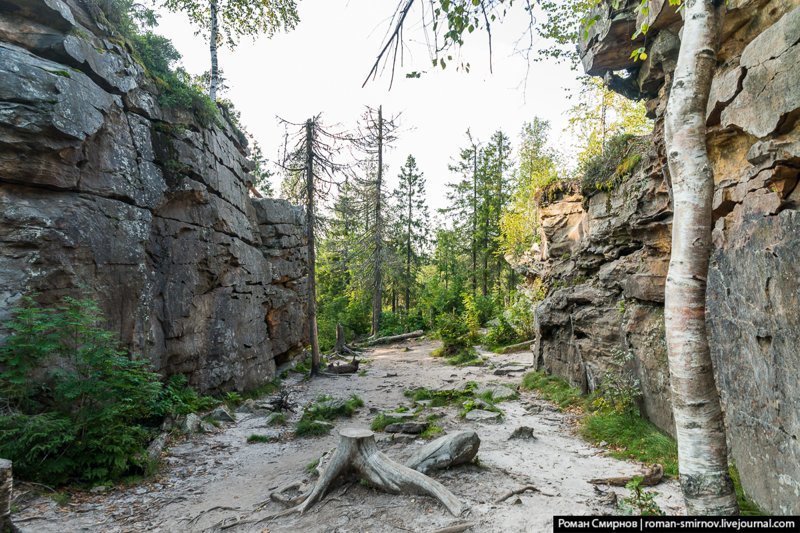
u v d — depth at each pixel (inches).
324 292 1501.0
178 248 425.7
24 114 274.1
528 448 293.3
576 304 482.0
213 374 467.5
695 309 124.3
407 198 1690.5
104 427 259.9
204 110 464.8
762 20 195.5
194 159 440.1
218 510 216.2
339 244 1195.3
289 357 724.0
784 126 172.2
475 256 1556.3
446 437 242.7
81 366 266.1
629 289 378.9
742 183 203.0
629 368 365.4
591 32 318.7
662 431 311.9
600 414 351.9
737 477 216.5
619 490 217.8
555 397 453.4
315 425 365.4
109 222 336.5
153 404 347.3
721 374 225.6
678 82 132.5
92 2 355.9
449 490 208.1
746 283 194.7
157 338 389.4
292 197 743.1
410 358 886.4
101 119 324.5
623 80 346.3
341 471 217.8
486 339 932.0
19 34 297.0
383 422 359.6
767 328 177.5
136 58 395.5
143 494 241.3
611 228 410.3
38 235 284.8
